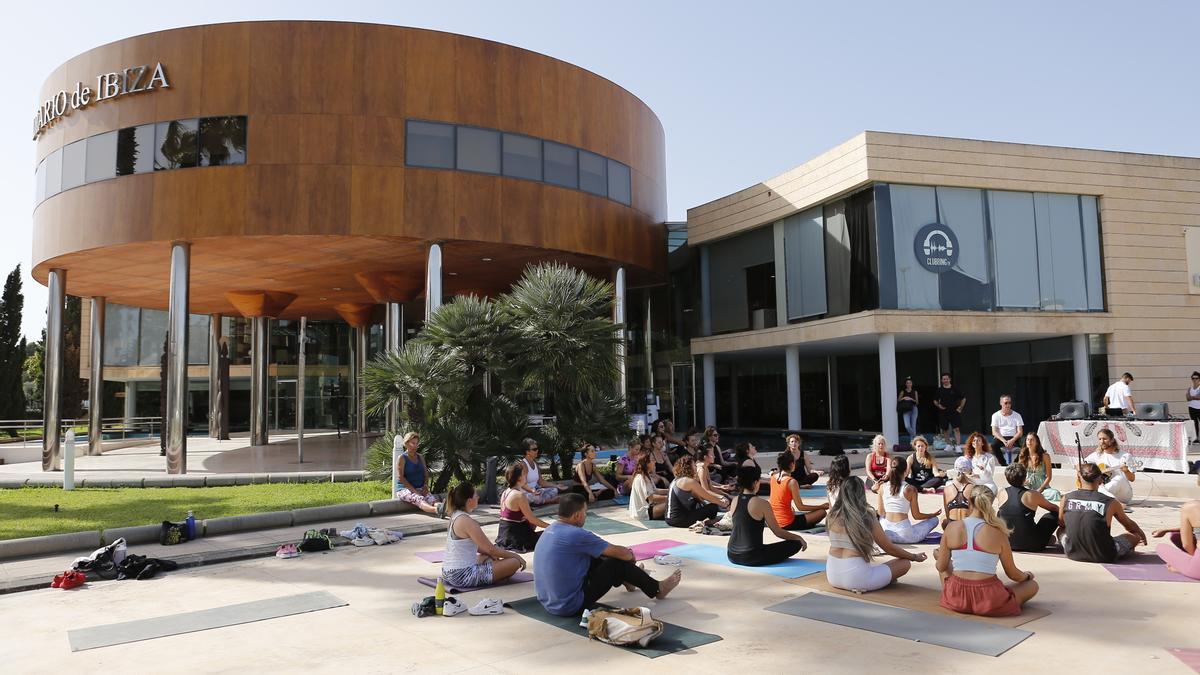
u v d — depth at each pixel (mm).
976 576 6195
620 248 22781
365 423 33875
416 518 12109
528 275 17391
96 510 12383
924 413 27672
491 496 13992
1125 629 5703
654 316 31000
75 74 19328
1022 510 8602
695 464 12555
